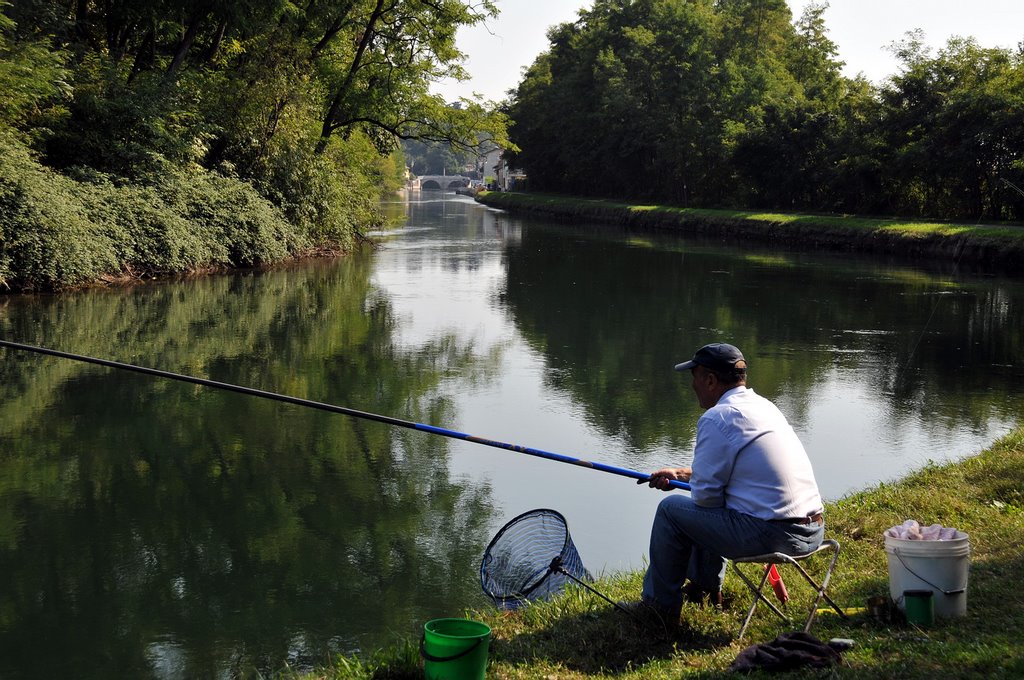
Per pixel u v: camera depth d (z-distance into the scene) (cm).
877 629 409
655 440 962
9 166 1858
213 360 1345
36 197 1889
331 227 3077
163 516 748
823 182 4769
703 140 5662
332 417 1063
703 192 5897
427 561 659
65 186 2050
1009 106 3512
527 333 1634
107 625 561
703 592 466
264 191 2812
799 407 1108
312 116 3058
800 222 4012
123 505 773
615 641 425
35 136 2208
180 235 2323
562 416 1062
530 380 1250
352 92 3158
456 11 3053
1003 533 552
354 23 3097
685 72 5797
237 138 2759
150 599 596
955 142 3753
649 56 5997
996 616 409
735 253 3444
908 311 1933
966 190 3888
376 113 3222
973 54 3859
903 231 3412
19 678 497
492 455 916
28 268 1888
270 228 2669
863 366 1360
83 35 2775
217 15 2658
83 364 1324
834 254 3416
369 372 1290
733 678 362
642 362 1382
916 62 3962
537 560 536
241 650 528
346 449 937
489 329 1673
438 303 2005
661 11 5853
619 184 7144
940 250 3216
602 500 783
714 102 5706
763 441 414
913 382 1248
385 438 977
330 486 825
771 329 1698
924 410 1091
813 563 522
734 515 416
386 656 427
